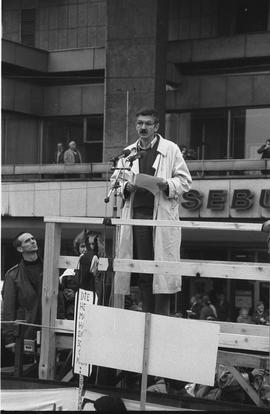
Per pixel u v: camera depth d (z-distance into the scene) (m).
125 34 26.95
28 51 31.17
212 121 29.03
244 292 24.83
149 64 26.69
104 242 8.44
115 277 7.49
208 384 5.97
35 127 31.80
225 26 29.44
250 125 28.50
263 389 7.18
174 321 6.14
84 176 26.67
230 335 6.86
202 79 29.22
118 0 27.02
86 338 6.47
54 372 7.73
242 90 28.66
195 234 25.27
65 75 31.59
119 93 26.88
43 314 7.73
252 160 24.34
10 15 33.44
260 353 6.99
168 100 29.56
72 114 31.53
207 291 24.98
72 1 32.47
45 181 26.83
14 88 31.16
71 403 7.22
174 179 7.41
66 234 23.78
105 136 26.97
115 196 7.71
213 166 24.73
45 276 7.71
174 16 30.03
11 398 7.56
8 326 8.09
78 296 7.01
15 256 28.95
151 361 6.20
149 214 7.50
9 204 27.31
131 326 6.29
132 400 6.91
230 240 26.69
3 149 30.80
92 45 32.09
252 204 23.69
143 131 7.53
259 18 29.11
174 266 7.08
